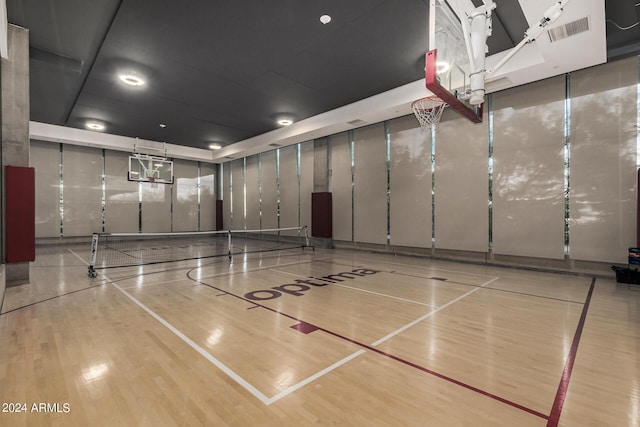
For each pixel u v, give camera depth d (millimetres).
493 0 4320
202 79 6734
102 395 2080
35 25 4816
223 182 15438
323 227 10430
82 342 2912
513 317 3625
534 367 2475
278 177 12484
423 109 6945
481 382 2254
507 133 6727
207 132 11086
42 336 3045
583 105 5816
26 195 4949
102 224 12148
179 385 2203
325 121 9016
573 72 5906
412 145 8312
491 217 6980
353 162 9727
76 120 9578
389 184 8844
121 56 5754
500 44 5469
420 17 4684
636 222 5324
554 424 1807
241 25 4855
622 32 5102
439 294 4637
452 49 4125
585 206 5812
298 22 4797
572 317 3627
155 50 5562
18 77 4867
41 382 2234
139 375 2336
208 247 10961
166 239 13906
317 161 10719
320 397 2068
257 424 1802
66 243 11359
